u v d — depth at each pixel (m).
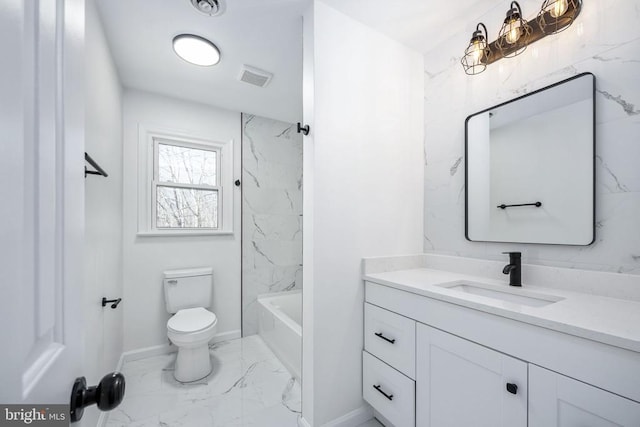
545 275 1.23
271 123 2.85
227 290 2.58
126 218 2.16
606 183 1.07
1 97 0.25
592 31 1.12
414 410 1.21
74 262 0.42
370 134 1.58
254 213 2.74
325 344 1.39
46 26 0.35
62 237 0.39
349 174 1.49
